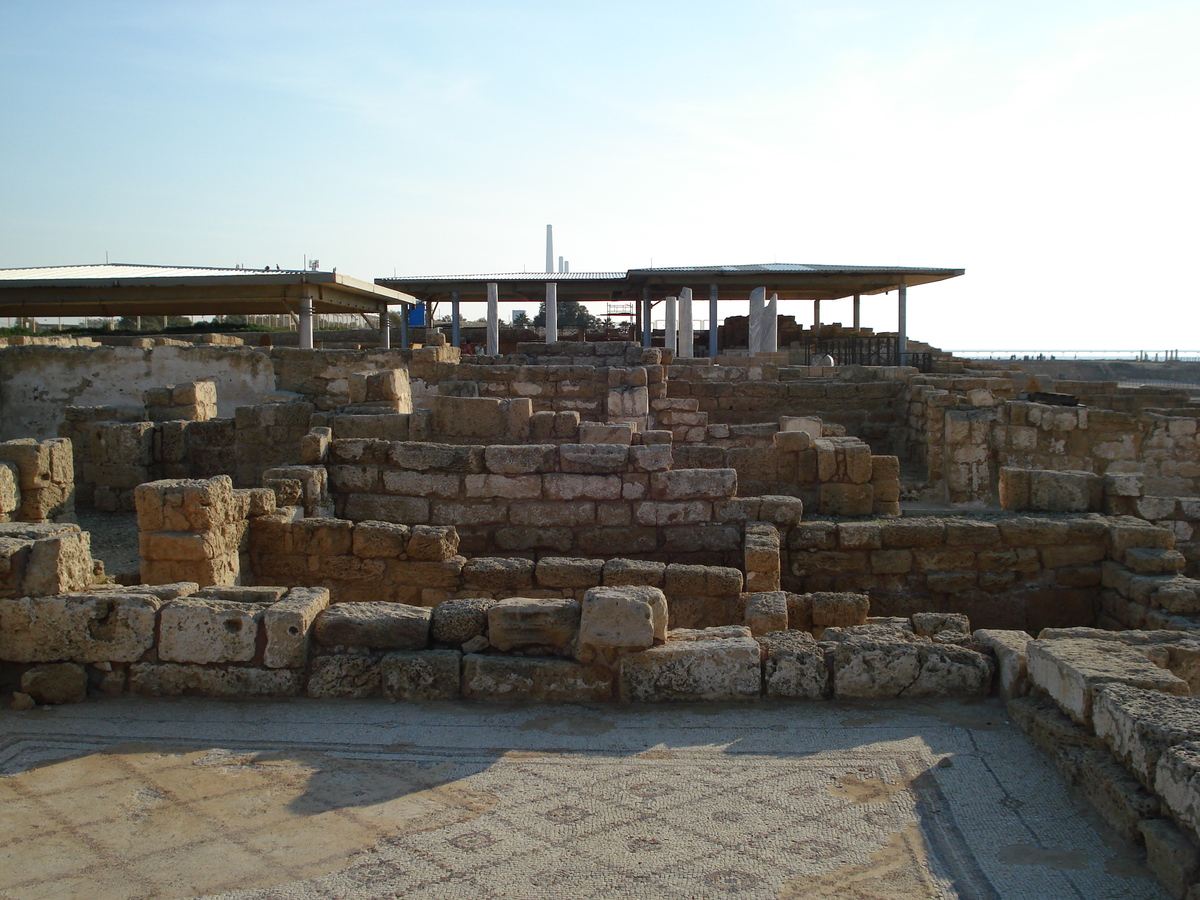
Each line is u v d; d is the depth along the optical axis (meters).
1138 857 3.47
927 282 30.64
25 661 5.10
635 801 3.94
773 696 5.04
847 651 5.06
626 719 4.80
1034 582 8.52
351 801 3.96
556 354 22.94
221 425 12.54
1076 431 15.23
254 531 7.71
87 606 5.11
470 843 3.61
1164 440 15.13
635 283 31.89
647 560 8.39
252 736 4.62
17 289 22.66
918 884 3.32
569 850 3.56
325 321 44.59
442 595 7.54
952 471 15.12
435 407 11.94
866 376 20.03
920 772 4.18
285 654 5.09
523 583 7.45
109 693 5.14
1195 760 3.31
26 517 8.89
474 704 5.03
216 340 22.33
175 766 4.30
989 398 16.02
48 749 4.49
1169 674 4.21
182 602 5.24
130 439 11.80
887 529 8.54
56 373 19.30
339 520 7.75
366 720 4.81
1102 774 3.77
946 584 8.51
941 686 5.02
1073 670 4.28
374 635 5.20
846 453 9.87
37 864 3.48
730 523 8.78
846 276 29.28
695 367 19.59
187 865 3.47
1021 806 3.87
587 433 11.80
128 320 41.09
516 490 9.05
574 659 5.18
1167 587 7.59
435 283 31.86
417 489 9.20
